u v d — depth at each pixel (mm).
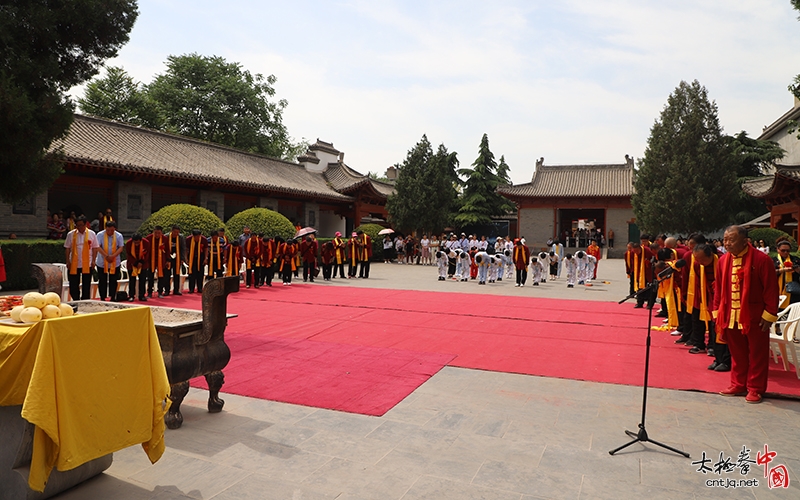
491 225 49500
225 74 40875
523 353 7859
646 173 36125
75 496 3494
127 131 25516
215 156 28969
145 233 18203
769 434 4715
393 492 3564
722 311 5906
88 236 11477
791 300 8586
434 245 38188
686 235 35344
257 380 6199
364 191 35812
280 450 4246
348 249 20906
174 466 3947
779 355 7523
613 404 5535
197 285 14891
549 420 5012
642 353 7941
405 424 4852
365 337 8812
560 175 48000
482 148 48875
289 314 11133
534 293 16109
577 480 3766
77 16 11672
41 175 11695
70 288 11305
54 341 3166
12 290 14453
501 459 4109
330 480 3730
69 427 3227
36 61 11375
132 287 12789
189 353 4738
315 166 36844
